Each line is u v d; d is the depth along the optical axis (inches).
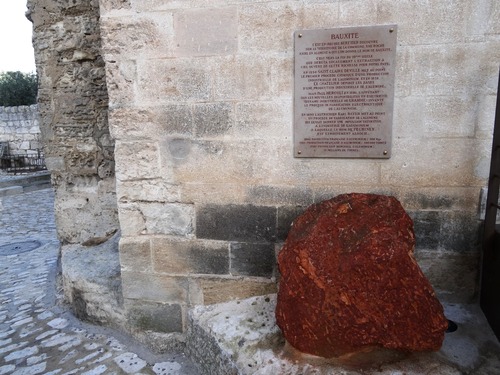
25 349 113.6
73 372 102.2
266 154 98.1
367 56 88.6
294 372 75.2
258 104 96.3
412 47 86.7
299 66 91.9
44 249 216.8
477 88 86.2
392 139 91.4
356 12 87.8
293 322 79.0
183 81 99.0
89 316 126.9
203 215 104.2
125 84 101.6
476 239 92.4
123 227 108.9
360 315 73.4
